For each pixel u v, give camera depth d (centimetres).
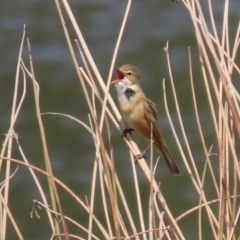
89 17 2442
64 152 1688
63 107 1867
